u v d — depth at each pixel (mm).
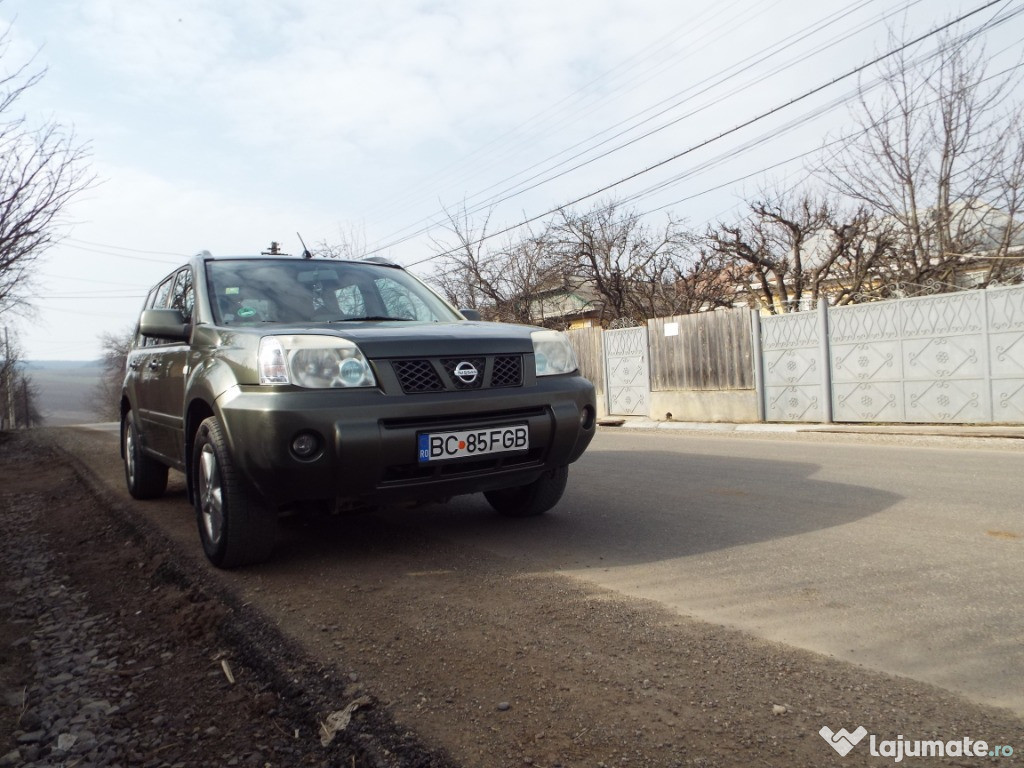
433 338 3680
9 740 2332
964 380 9461
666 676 2348
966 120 12164
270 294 4531
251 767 2059
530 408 3814
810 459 7055
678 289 19516
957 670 2334
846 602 2957
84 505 6371
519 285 22812
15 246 6723
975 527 4109
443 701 2242
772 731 2006
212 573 3717
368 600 3184
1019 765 1820
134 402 6020
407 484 3525
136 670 2795
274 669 2578
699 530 4227
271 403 3311
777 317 11703
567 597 3125
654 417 14188
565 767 1878
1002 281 12023
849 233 14320
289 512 3820
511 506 4648
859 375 10602
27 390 64500
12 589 3994
